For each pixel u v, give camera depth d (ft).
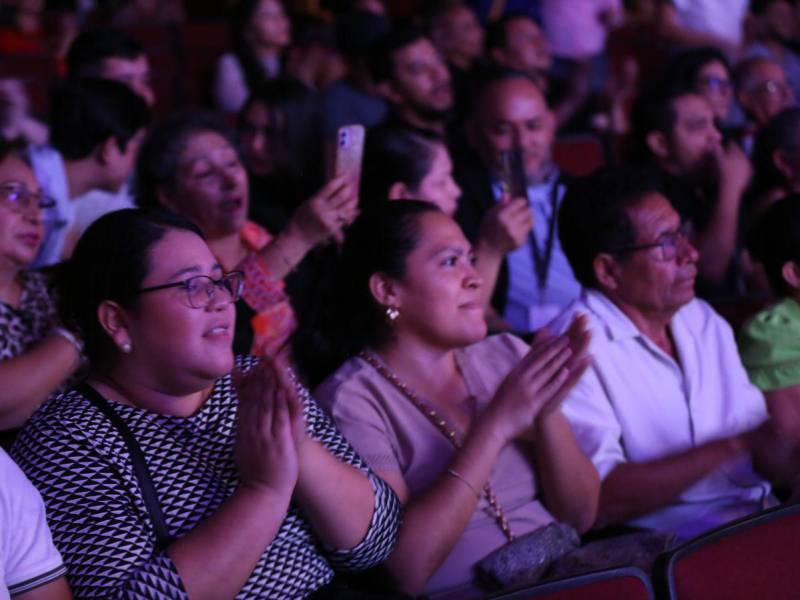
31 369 10.09
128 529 7.91
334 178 12.55
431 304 10.21
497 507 10.18
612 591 7.57
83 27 25.85
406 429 10.14
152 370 8.46
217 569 7.73
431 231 10.28
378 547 9.00
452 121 19.21
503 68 16.70
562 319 11.68
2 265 10.84
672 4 26.99
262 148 16.28
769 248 12.37
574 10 24.98
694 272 11.57
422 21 25.80
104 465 8.11
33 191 11.00
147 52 24.90
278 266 12.44
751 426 11.76
